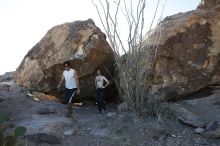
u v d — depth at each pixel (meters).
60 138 9.20
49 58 13.34
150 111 11.04
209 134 9.46
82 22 13.49
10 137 7.11
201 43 12.20
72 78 11.01
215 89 12.12
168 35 12.08
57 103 12.70
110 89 13.70
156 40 12.04
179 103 11.52
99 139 9.26
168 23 12.52
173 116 10.57
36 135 8.92
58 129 9.81
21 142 8.45
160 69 11.84
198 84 11.83
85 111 12.27
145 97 11.38
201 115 10.70
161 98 11.47
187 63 11.97
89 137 9.39
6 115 10.54
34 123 10.02
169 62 11.98
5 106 11.22
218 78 12.05
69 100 10.93
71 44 13.06
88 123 10.44
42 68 13.45
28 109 11.23
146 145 9.01
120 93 12.19
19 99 12.01
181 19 12.49
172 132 9.77
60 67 13.07
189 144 9.10
